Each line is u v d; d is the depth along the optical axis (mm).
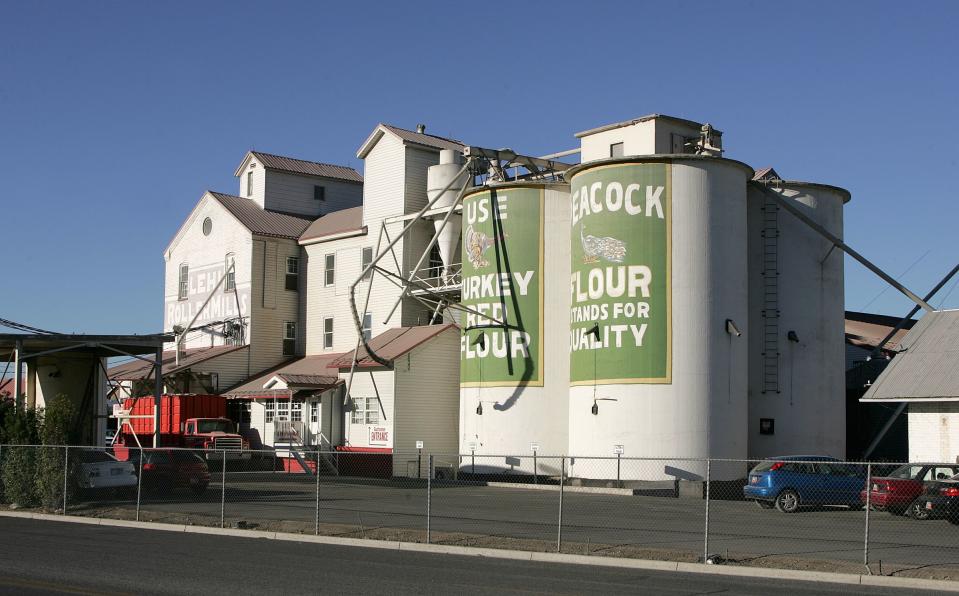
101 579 16688
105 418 51844
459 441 48438
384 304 58250
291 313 64375
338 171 71562
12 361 54094
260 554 20297
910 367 35781
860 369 47500
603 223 40875
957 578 17516
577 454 41094
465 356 47312
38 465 29531
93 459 32875
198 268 67875
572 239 42688
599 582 17047
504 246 46188
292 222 66438
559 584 16703
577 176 42344
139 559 19328
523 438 44719
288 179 68188
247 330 62594
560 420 44469
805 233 44500
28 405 41812
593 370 40562
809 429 43219
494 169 49844
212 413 56125
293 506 30781
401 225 57875
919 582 17094
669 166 40250
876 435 42938
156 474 34125
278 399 55875
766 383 43375
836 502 30891
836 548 21641
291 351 64062
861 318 67062
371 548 21891
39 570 17750
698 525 26359
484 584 16531
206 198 67625
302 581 16609
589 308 40969
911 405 35469
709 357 39500
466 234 48094
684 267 39719
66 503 28312
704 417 39062
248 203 67875
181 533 24453
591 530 24922
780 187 45031
